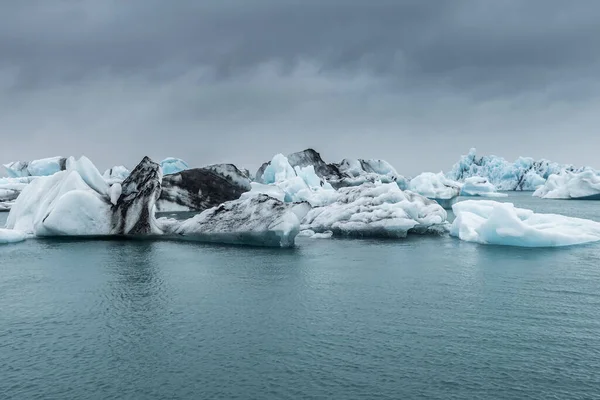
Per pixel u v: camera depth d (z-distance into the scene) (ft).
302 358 40.01
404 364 38.73
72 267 74.90
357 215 115.34
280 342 43.34
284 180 203.00
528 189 364.79
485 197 295.48
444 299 56.29
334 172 269.03
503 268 73.56
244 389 35.09
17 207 118.01
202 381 36.32
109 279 66.85
